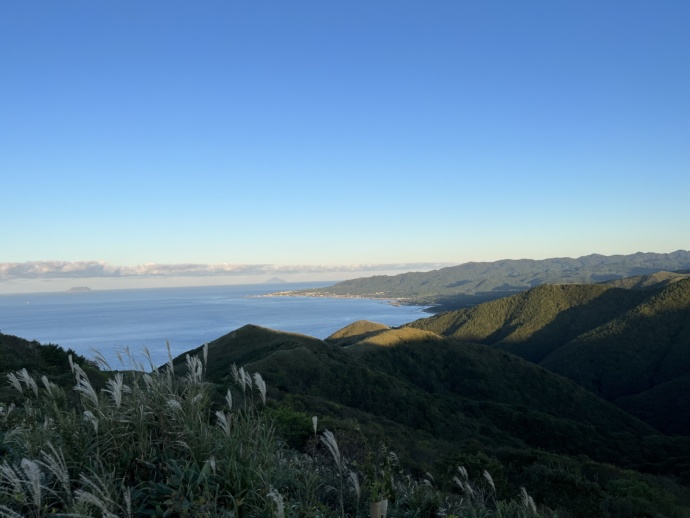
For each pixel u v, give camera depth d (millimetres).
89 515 2346
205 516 2537
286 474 3559
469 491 4520
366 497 3830
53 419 3549
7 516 2389
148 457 3072
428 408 43469
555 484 12375
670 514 13617
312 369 47906
